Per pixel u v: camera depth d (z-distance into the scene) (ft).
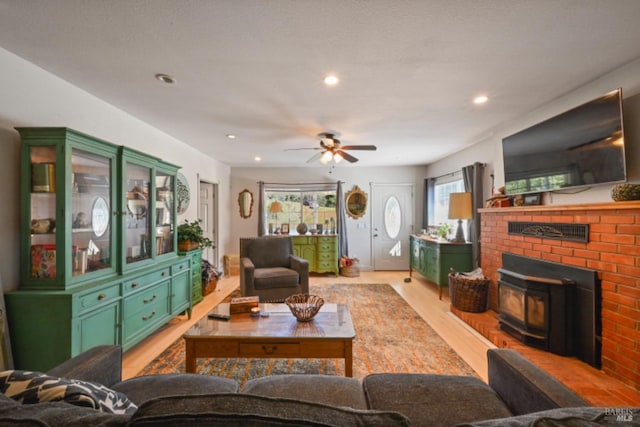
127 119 10.30
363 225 22.29
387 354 8.80
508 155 10.80
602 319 7.16
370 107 9.76
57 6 4.94
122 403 3.61
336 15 5.19
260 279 12.51
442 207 19.65
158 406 2.10
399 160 20.02
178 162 14.10
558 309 7.98
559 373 7.05
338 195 21.68
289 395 4.52
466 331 10.50
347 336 6.54
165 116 10.60
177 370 7.89
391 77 7.61
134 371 7.84
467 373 7.73
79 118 8.24
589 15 5.23
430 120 11.16
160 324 9.96
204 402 2.12
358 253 22.31
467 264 14.61
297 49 6.31
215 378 5.04
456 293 12.02
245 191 22.18
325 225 22.40
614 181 7.02
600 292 7.21
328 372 7.85
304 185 22.25
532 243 9.45
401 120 11.16
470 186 14.83
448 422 3.89
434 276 15.55
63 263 6.77
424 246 17.07
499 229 11.24
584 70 7.31
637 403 5.95
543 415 2.20
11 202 6.66
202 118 10.82
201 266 14.49
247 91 8.44
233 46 6.19
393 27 5.56
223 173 20.74
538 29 5.63
